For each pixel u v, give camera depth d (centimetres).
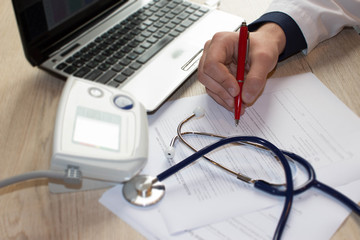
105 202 43
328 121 55
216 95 57
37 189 45
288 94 60
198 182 46
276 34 64
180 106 57
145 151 44
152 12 72
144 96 55
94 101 46
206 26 70
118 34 65
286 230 41
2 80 59
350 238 41
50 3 56
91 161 40
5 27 70
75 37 63
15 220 42
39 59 57
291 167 48
